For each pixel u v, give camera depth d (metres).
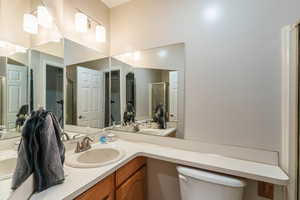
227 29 1.26
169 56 1.51
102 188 0.95
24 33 1.01
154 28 1.59
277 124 1.11
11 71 0.92
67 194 0.71
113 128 1.84
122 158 1.16
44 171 0.74
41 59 1.13
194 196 1.15
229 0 1.25
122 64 1.79
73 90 1.44
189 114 1.42
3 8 0.88
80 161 1.21
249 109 1.20
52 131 0.79
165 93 1.54
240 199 1.05
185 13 1.43
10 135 0.91
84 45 1.56
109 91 1.87
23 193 0.65
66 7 1.37
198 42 1.37
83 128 1.53
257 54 1.17
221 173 1.14
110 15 1.87
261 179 0.97
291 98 0.99
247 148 1.20
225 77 1.27
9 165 0.88
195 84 1.39
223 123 1.28
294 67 0.96
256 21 1.17
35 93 1.08
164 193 1.53
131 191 1.26
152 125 1.60
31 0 1.06
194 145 1.39
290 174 0.97
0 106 0.87
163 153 1.33
